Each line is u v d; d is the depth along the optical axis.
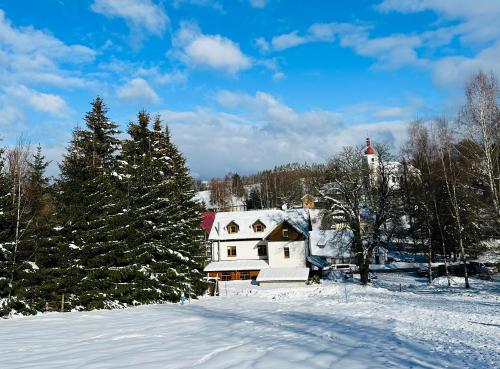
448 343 14.92
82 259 31.39
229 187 158.25
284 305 32.75
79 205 31.86
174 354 13.18
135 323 22.17
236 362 11.66
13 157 36.47
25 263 29.72
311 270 58.28
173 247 40.66
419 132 50.38
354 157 50.81
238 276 58.62
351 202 49.94
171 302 37.69
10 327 21.42
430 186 47.62
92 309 30.78
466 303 30.61
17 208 31.55
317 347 13.91
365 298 36.12
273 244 58.19
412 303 30.97
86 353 13.91
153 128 45.78
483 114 33.47
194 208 45.62
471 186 39.09
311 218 67.44
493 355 12.79
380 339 15.86
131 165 39.81
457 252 60.00
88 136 39.00
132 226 35.81
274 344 14.60
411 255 71.62
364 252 49.12
